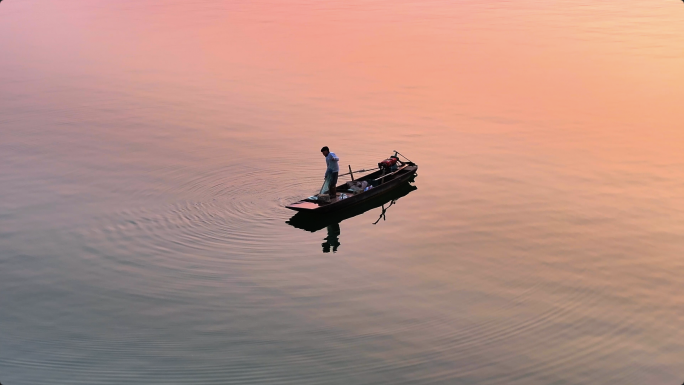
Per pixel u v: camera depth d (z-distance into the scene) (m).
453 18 53.78
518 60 41.84
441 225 22.41
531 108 33.59
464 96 35.41
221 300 18.06
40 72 40.69
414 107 33.78
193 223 22.39
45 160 27.66
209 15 55.50
